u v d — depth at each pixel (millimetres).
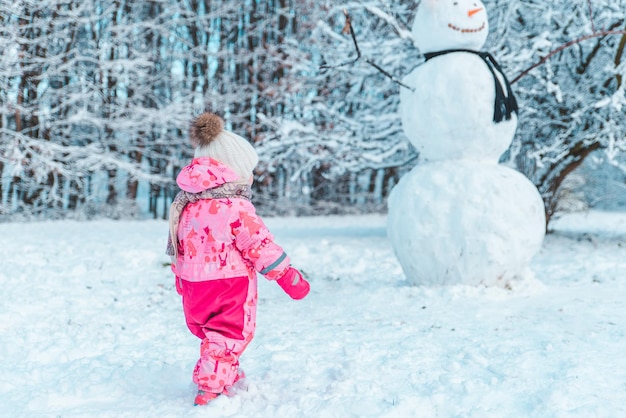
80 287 6309
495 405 2848
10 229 13023
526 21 11445
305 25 17984
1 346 3959
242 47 25500
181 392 3115
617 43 10961
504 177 5699
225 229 2904
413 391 3070
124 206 21984
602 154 12055
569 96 11164
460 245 5586
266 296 6012
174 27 23625
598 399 2832
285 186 25516
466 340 4027
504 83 6051
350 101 12789
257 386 3135
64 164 21031
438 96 5824
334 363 3559
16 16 18047
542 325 4367
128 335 4383
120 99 21656
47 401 2947
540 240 5766
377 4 11125
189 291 2957
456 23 5918
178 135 24312
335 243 11062
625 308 4875
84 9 20406
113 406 2918
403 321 4703
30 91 20203
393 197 6062
